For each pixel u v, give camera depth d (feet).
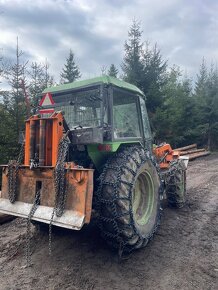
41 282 11.53
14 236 15.98
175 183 20.40
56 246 14.42
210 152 67.62
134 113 16.38
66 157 13.10
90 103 14.14
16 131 35.76
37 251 13.99
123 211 12.52
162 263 13.29
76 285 11.39
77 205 11.68
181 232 16.94
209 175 36.27
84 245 14.51
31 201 13.10
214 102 73.15
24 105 36.86
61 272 12.24
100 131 12.59
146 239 14.07
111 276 12.07
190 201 23.54
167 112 58.59
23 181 13.46
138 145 15.49
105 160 14.07
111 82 13.79
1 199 14.16
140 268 12.78
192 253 14.37
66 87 14.71
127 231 12.72
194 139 71.26
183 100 69.21
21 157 13.79
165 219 18.94
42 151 12.62
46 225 16.08
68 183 11.94
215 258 13.93
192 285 11.63
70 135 12.96
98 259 13.30
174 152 22.63
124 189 12.68
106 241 13.57
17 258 13.42
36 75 44.78
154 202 15.20
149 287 11.43
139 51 57.31
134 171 13.33
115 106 14.43
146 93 55.06
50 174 12.49
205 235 16.63
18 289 11.08
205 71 94.27
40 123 12.64
